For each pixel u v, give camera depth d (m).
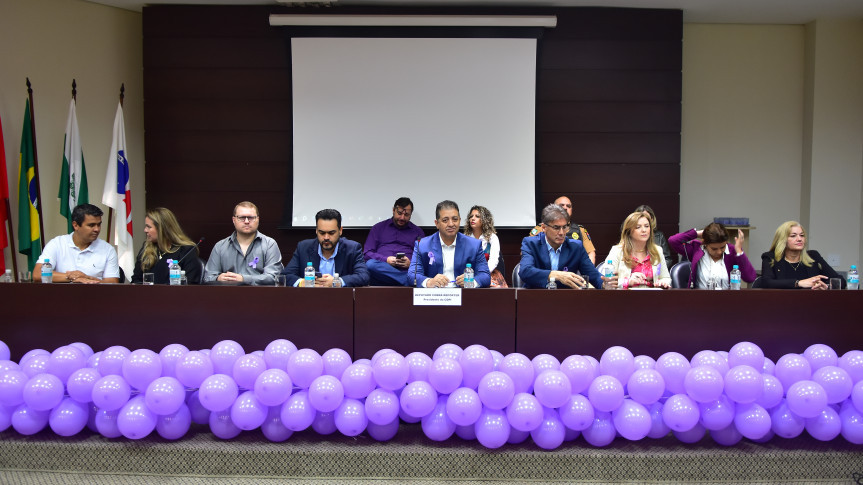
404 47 5.20
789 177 5.71
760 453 2.39
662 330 2.74
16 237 4.83
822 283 3.10
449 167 5.27
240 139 5.26
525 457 2.36
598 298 2.73
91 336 2.80
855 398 2.37
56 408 2.46
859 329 2.78
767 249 5.74
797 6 5.20
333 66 5.21
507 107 5.24
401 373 2.36
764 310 2.76
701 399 2.34
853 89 5.51
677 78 5.29
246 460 2.38
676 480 2.36
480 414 2.35
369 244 4.94
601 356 2.73
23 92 4.84
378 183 5.27
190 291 2.78
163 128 5.25
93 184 5.18
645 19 5.26
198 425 2.68
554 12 5.25
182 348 2.57
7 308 2.84
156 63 5.22
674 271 3.48
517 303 2.73
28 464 2.42
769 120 5.70
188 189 5.27
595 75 5.28
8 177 4.80
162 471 2.39
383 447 2.41
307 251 3.43
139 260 3.43
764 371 2.57
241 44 5.22
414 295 2.72
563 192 5.34
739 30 5.66
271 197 5.29
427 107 5.24
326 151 5.25
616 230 5.36
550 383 2.30
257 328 2.76
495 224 5.28
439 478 2.37
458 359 2.47
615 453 2.38
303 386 2.44
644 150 5.32
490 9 5.24
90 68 5.14
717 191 5.72
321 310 2.74
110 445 2.42
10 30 4.78
